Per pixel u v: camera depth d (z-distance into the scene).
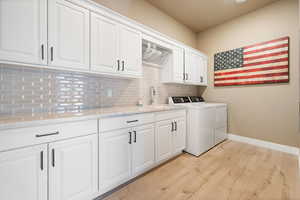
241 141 3.05
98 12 1.57
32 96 1.44
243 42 2.96
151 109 1.90
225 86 3.27
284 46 2.44
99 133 1.37
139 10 2.43
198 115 2.39
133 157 1.66
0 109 1.27
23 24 1.14
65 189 1.16
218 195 1.46
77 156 1.23
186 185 1.62
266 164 2.08
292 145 2.41
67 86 1.67
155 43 2.28
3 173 0.91
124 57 1.82
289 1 2.39
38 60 1.21
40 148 1.04
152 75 2.67
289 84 2.42
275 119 2.59
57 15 1.30
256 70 2.77
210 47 3.53
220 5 2.67
